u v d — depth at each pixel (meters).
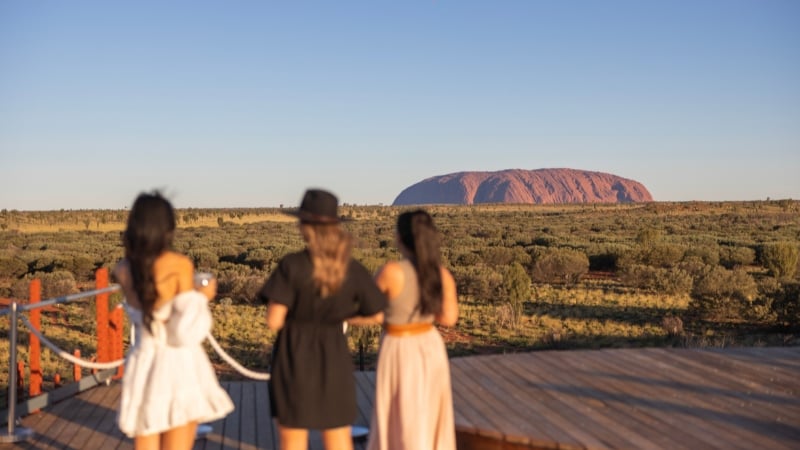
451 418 3.94
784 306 20.95
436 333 3.93
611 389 6.07
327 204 3.33
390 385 3.83
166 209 3.29
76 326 21.47
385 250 41.66
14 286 30.80
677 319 20.41
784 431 4.92
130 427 3.36
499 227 81.75
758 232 66.25
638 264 33.16
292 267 3.34
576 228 77.88
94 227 105.06
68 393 6.49
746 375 6.66
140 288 3.23
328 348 3.40
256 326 21.05
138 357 3.39
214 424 5.70
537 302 25.81
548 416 5.19
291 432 3.48
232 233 81.12
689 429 4.93
